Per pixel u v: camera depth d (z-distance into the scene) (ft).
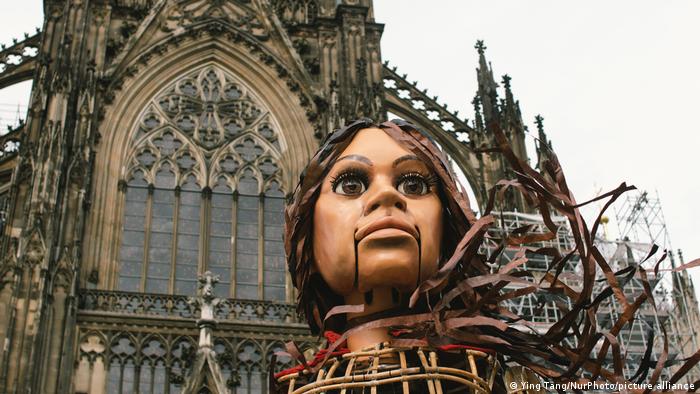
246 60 202.39
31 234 158.61
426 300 34.45
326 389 30.76
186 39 202.08
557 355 32.78
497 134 32.53
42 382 147.43
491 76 209.77
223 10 207.62
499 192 32.83
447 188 35.73
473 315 32.04
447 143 204.44
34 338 149.07
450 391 30.99
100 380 154.30
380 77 202.59
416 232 33.86
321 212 35.37
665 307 171.83
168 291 171.53
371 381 30.25
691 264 29.58
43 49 188.75
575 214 30.68
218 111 196.44
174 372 157.17
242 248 179.83
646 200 193.16
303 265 36.83
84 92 181.88
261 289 174.81
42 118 175.52
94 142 182.09
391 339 33.40
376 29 210.59
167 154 188.65
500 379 32.53
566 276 33.47
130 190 182.50
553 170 32.27
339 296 37.22
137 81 194.18
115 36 199.93
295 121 196.65
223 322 163.22
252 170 190.49
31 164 169.68
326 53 206.59
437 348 31.37
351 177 35.68
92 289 164.25
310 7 222.48
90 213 173.78
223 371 159.22
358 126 37.45
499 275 31.30
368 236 33.65
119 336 158.71
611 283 30.04
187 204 183.73
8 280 155.94
